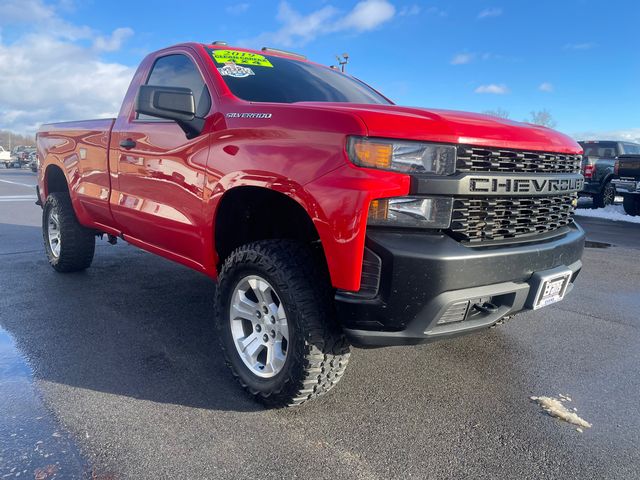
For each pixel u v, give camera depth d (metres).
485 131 2.20
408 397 2.60
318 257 2.34
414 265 1.97
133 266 5.36
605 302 4.49
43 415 2.31
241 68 3.13
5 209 10.32
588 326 3.79
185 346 3.18
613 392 2.71
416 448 2.14
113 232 4.03
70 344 3.16
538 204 2.45
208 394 2.57
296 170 2.18
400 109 2.30
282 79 3.23
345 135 2.04
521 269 2.27
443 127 2.08
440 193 2.03
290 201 2.47
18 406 2.38
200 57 3.13
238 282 2.55
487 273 2.12
